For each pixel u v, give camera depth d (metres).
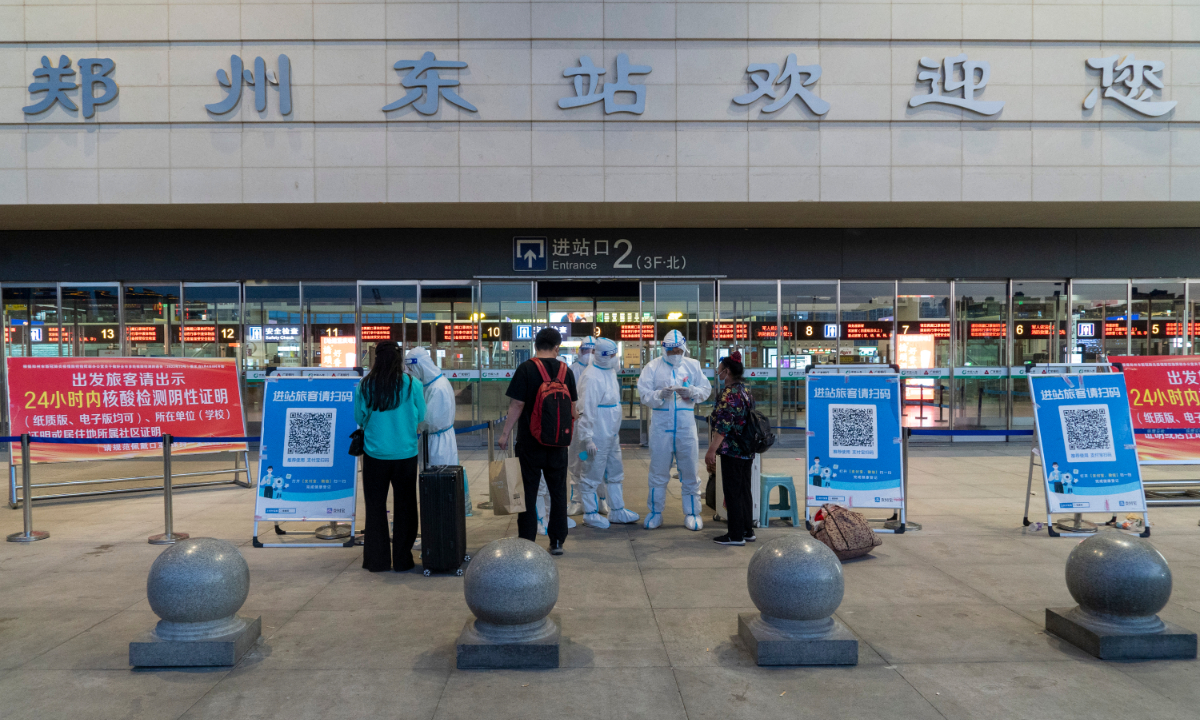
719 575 5.09
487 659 3.54
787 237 12.52
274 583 4.93
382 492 5.21
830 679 3.42
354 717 3.06
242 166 10.27
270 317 12.45
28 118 10.15
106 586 4.90
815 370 6.66
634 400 12.66
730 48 10.41
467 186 10.38
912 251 12.55
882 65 10.41
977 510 7.30
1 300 12.31
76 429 7.87
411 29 10.30
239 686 3.36
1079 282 12.66
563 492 5.64
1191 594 4.64
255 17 10.22
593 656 3.69
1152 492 8.25
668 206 10.81
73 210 10.62
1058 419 6.36
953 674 3.47
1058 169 10.43
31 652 3.77
